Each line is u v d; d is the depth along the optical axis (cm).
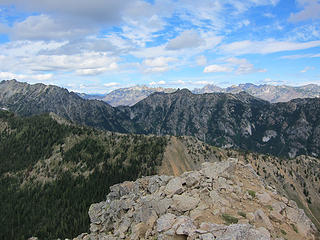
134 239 2906
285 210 3203
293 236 2702
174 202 3147
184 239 2328
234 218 2686
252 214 2814
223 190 3362
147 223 3062
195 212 2783
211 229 2267
